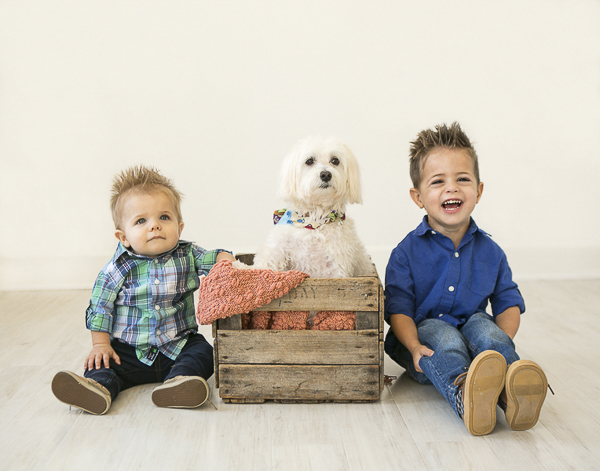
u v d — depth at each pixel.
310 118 2.91
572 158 2.93
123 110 2.84
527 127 2.92
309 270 1.42
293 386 1.34
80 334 1.97
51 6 2.73
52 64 2.77
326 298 1.31
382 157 2.95
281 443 1.16
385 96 2.91
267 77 2.87
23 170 2.80
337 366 1.33
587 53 2.87
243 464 1.08
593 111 2.90
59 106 2.80
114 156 2.86
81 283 2.83
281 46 2.86
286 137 2.91
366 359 1.33
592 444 1.14
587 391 1.42
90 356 1.44
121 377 1.46
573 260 2.97
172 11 2.80
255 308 1.31
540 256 2.98
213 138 2.89
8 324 2.12
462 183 1.45
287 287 1.30
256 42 2.85
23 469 1.07
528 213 2.97
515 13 2.85
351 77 2.89
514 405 1.15
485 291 1.51
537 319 2.12
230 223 2.95
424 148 1.50
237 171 2.92
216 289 1.30
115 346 1.49
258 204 2.95
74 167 2.83
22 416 1.30
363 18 2.86
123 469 1.06
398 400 1.38
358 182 1.50
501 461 1.08
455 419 1.27
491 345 1.30
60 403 1.38
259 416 1.29
